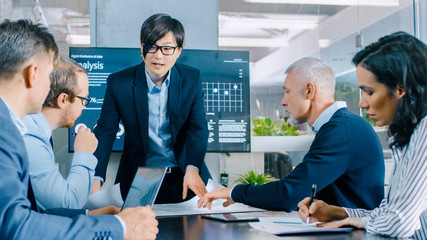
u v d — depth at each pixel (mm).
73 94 1621
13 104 1023
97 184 2162
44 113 1603
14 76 1013
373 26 4562
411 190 1197
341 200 1624
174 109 2305
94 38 3342
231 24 4992
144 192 1356
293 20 5137
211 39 3467
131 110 2303
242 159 3561
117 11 3355
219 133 3367
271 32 5105
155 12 3381
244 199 1646
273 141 3650
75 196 1544
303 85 1722
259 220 1499
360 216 1454
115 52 3258
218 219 1543
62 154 3219
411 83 1182
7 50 998
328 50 4965
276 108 4062
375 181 1622
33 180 1454
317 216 1436
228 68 3377
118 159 3225
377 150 1646
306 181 1551
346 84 4383
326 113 1704
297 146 3695
